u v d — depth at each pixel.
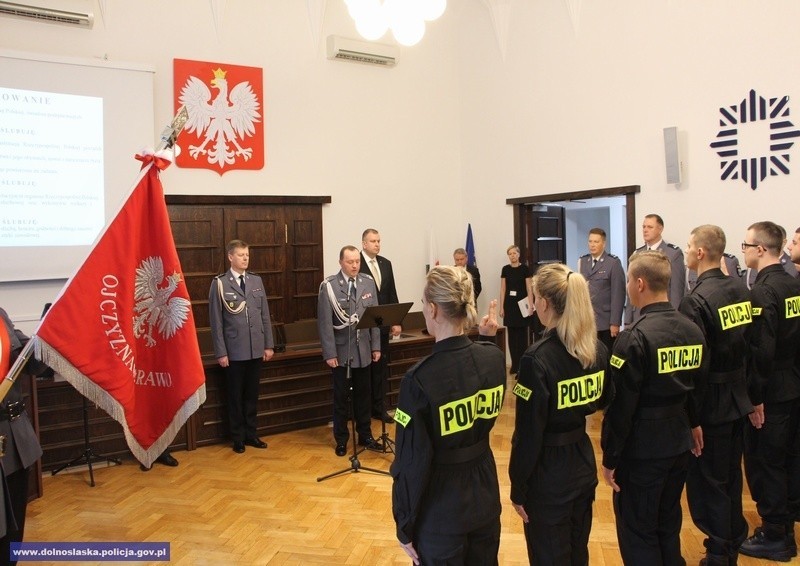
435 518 1.76
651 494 2.22
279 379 5.27
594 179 6.30
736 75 5.16
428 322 1.88
